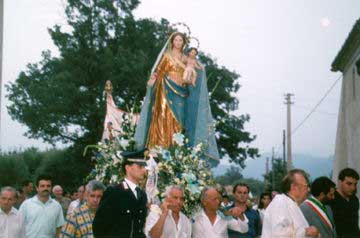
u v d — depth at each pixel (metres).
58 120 36.38
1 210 8.29
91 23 38.19
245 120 37.06
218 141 36.88
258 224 9.46
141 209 6.38
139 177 6.51
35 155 43.94
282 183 6.68
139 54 36.03
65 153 38.47
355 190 7.86
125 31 38.56
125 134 10.68
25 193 11.70
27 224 9.25
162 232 7.12
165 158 9.40
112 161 10.23
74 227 7.83
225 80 36.53
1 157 40.22
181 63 12.23
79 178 37.72
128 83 35.31
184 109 12.13
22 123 38.12
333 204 7.75
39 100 36.44
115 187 6.32
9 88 38.53
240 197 8.72
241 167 37.50
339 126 18.94
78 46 37.97
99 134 36.00
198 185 9.23
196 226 7.71
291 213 6.37
